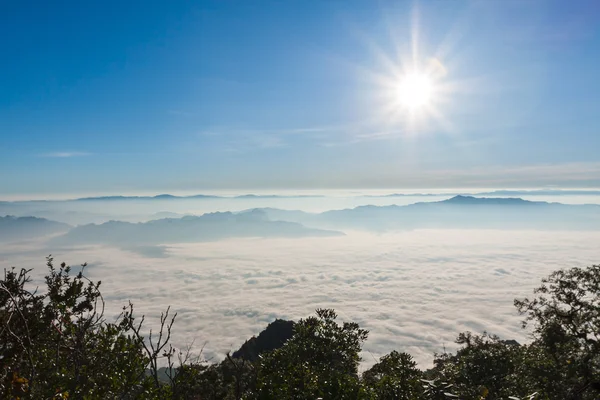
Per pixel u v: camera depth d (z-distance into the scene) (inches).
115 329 247.4
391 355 469.7
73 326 228.1
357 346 592.4
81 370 230.4
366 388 351.6
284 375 345.4
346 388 344.8
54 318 218.7
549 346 746.8
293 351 566.9
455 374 642.2
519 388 680.4
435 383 312.2
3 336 197.5
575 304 760.3
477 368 746.2
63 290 227.6
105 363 238.8
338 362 577.3
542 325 795.4
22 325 204.2
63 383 220.2
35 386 204.8
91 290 241.0
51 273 231.8
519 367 757.3
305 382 346.0
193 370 253.8
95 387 226.8
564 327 776.9
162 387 247.3
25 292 214.8
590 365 668.7
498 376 727.1
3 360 192.4
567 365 690.8
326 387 344.8
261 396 315.0
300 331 606.2
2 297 204.2
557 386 650.2
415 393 331.0
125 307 254.2
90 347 241.6
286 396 319.9
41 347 224.8
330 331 594.6
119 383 233.5
